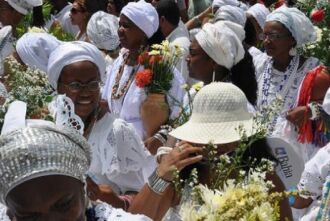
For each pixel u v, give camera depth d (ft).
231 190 8.87
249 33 28.22
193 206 8.96
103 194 13.15
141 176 14.98
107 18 25.13
